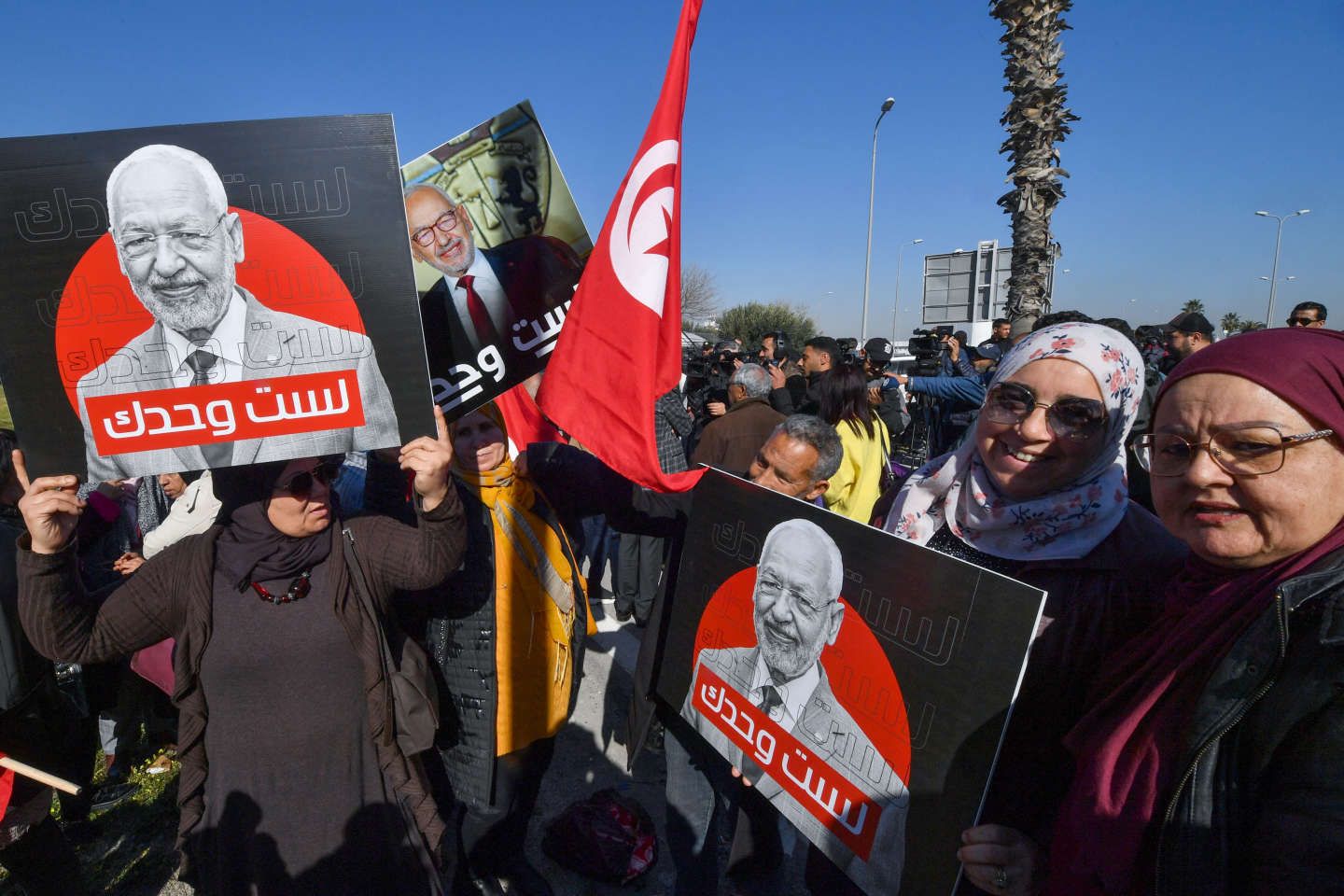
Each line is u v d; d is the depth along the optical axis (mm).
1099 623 1238
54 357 1318
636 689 2170
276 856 1624
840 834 1409
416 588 1717
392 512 2209
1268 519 841
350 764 1683
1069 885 969
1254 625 808
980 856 1130
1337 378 813
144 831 2775
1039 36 8703
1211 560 918
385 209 1391
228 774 1626
